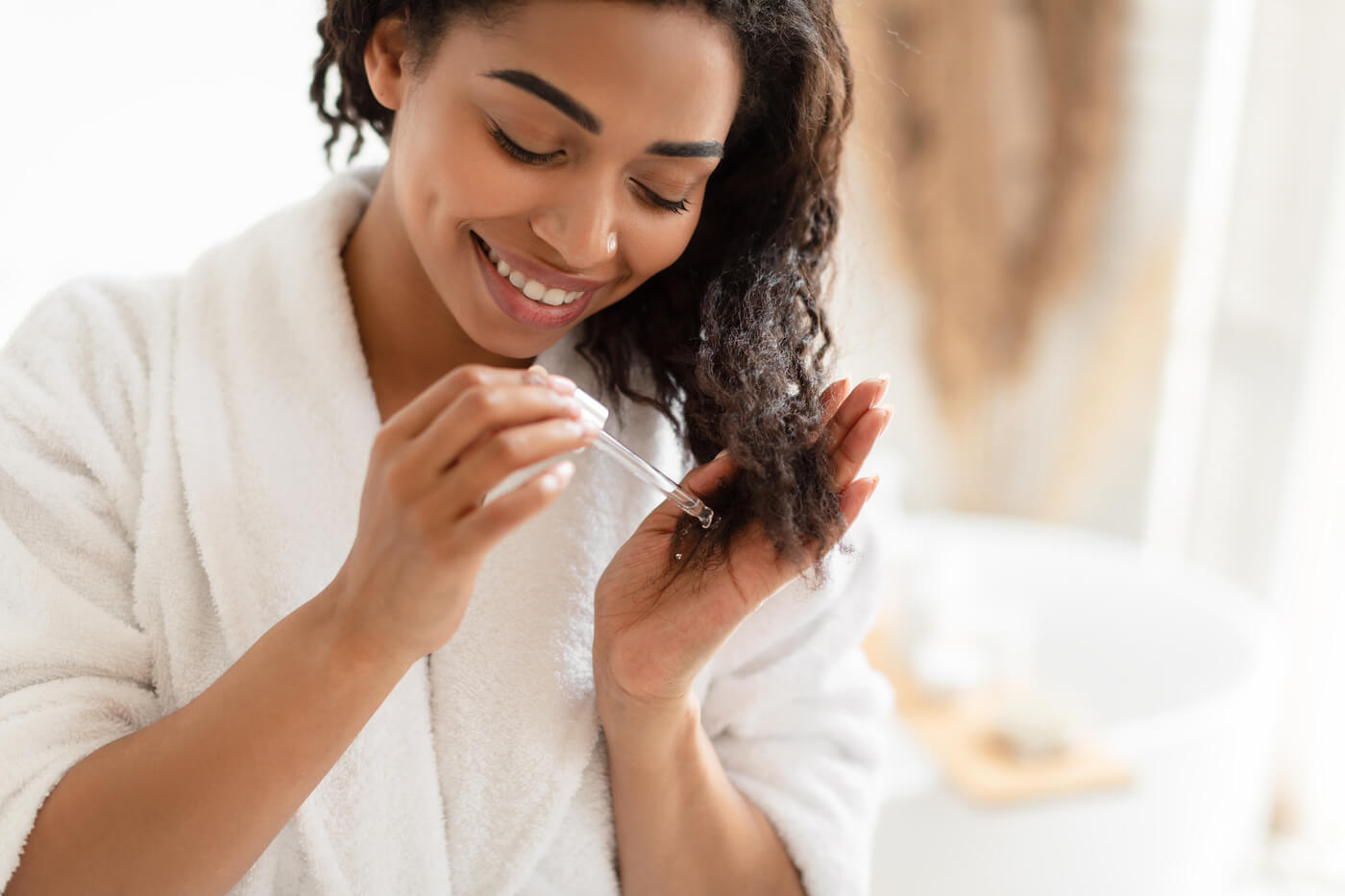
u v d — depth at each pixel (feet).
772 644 2.43
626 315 2.30
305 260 2.22
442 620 1.61
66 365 2.14
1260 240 6.16
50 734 1.86
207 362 2.17
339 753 1.74
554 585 2.19
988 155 6.31
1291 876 6.55
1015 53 6.14
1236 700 4.69
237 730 1.69
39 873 1.76
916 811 4.25
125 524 2.08
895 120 6.17
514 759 2.12
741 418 1.91
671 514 2.07
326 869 2.03
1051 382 6.75
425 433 1.47
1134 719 5.82
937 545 5.78
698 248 2.27
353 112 2.32
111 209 4.48
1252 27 5.99
